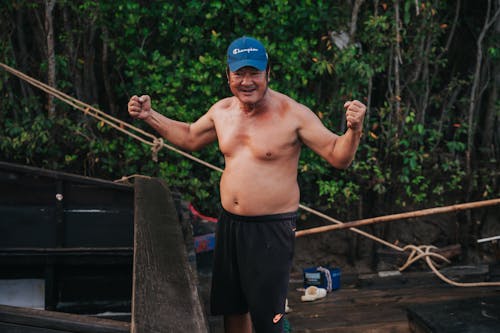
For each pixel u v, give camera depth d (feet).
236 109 9.36
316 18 22.04
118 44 23.09
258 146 9.05
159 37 22.82
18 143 22.48
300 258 23.68
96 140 23.39
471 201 24.71
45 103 24.20
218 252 9.66
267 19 21.86
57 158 23.50
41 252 14.94
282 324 9.49
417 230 24.49
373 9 23.65
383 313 17.19
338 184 23.24
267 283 9.18
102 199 16.31
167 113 22.27
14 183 16.06
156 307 6.77
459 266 21.63
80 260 15.02
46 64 23.15
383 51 23.70
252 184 9.07
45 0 22.54
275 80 22.70
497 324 12.38
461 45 25.52
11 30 23.54
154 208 12.26
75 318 6.38
